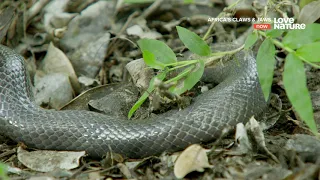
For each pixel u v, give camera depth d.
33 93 10.49
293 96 6.93
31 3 13.16
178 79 8.71
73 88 11.59
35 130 8.83
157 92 8.52
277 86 10.30
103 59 12.34
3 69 9.65
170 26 13.69
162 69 8.52
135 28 13.26
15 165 8.37
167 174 7.72
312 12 10.17
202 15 14.07
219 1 14.58
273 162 7.65
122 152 8.60
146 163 8.18
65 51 12.98
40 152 8.59
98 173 7.87
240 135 7.96
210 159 7.79
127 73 11.60
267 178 7.20
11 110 9.21
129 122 8.86
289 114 9.45
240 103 8.77
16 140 8.99
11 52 10.12
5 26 11.68
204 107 8.73
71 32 13.34
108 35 12.85
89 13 13.74
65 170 8.02
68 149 8.70
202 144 8.48
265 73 7.41
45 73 11.70
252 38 8.11
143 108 9.81
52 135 8.76
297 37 7.32
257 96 8.99
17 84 9.69
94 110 10.03
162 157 8.20
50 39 13.01
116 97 10.16
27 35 13.05
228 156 7.84
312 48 7.02
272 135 8.77
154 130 8.55
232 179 7.29
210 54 8.40
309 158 7.63
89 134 8.67
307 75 10.29
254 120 8.20
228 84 9.12
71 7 13.98
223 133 8.23
